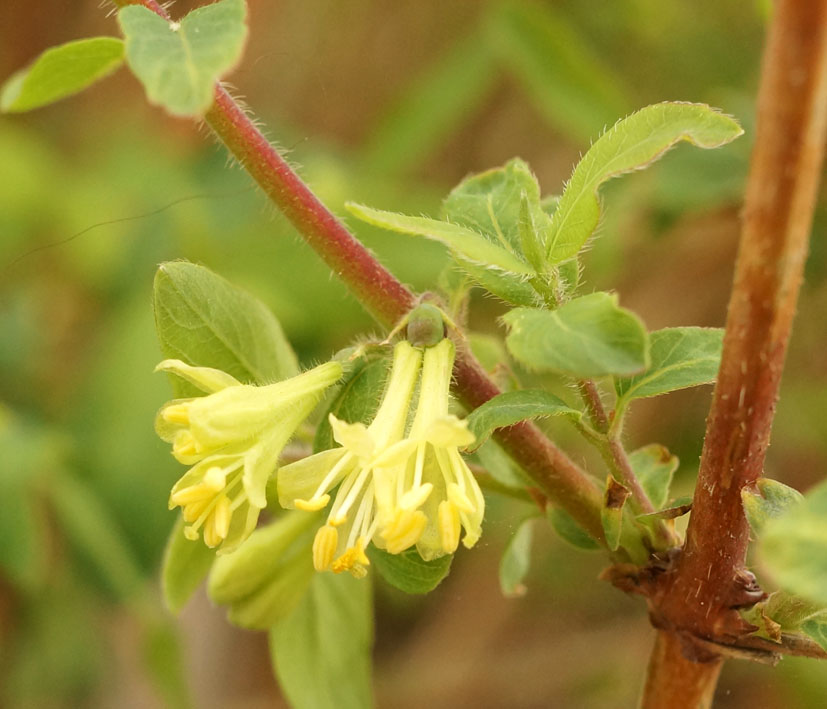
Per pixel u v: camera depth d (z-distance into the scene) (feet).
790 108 0.66
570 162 1.58
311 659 0.84
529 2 1.39
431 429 0.70
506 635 1.47
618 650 1.44
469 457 0.81
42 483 1.07
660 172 1.13
